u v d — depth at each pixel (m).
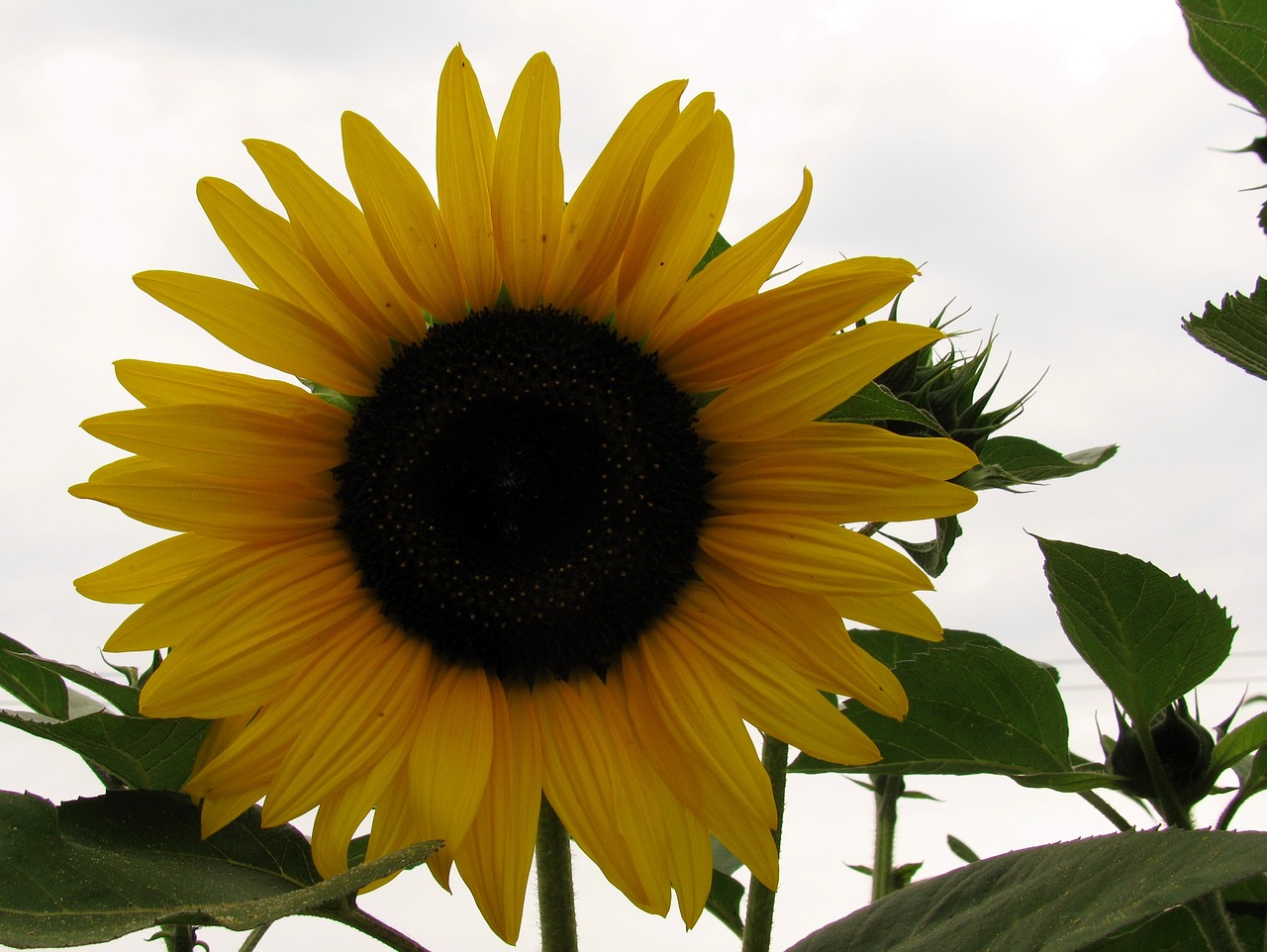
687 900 0.62
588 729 0.64
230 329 0.64
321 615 0.64
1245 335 0.66
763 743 0.68
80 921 0.56
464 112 0.64
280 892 0.60
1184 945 0.68
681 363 0.67
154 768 0.62
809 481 0.65
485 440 0.66
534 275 0.66
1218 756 0.66
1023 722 0.68
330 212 0.64
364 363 0.66
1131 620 0.66
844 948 0.62
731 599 0.66
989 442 0.72
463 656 0.66
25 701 0.64
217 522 0.63
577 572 0.66
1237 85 0.68
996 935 0.59
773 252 0.65
